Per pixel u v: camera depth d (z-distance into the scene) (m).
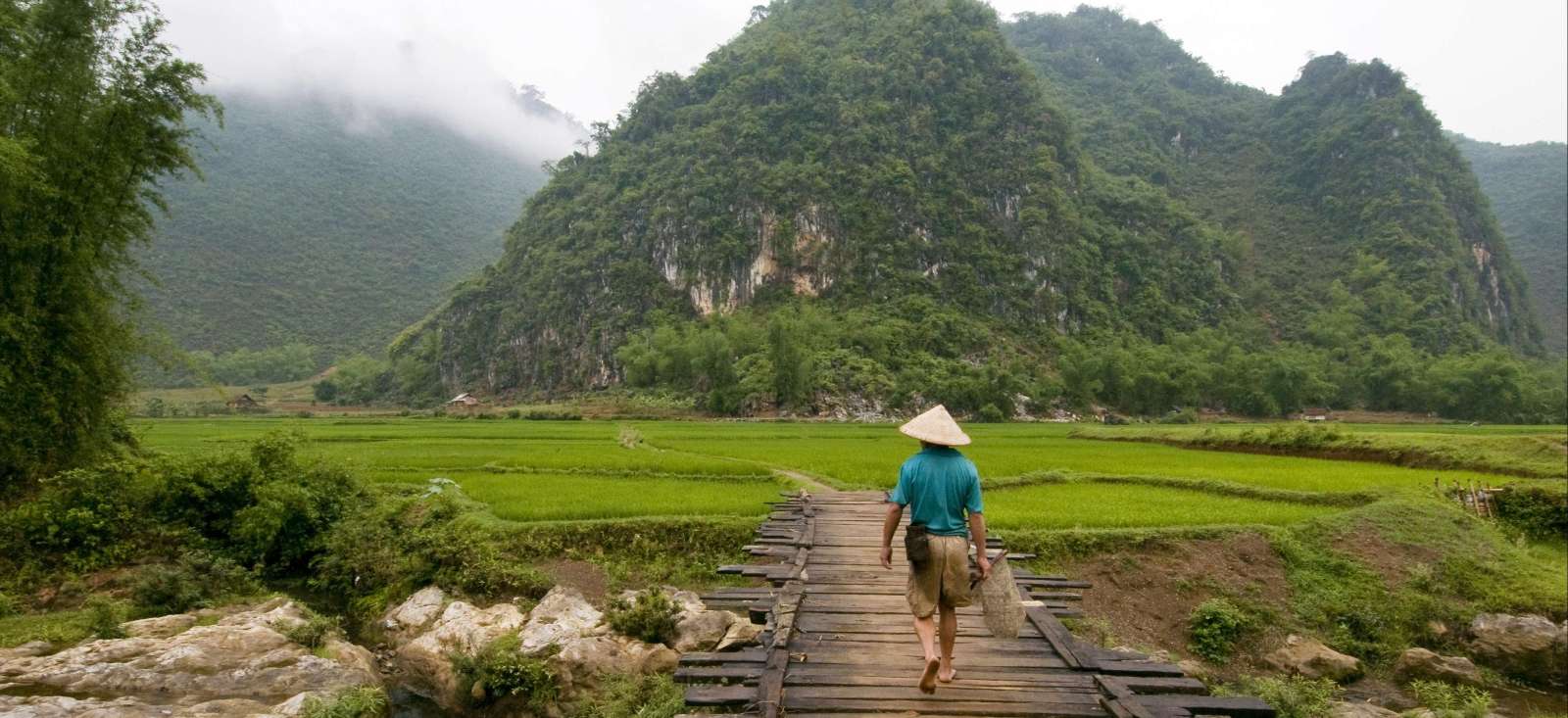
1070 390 86.75
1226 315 114.62
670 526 16.36
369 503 17.73
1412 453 26.75
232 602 13.48
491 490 20.20
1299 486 21.14
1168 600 14.62
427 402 119.19
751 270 105.69
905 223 107.62
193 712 8.82
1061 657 7.46
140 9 17.50
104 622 11.22
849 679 6.86
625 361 97.12
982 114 119.06
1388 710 11.27
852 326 93.62
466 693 10.88
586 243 119.56
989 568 6.64
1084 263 110.25
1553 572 15.14
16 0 15.72
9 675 9.52
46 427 16.12
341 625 13.74
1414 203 123.50
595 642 11.55
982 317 102.25
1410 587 14.98
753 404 78.81
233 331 153.12
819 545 12.68
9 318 15.09
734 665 7.24
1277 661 13.25
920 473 6.45
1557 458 23.80
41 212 15.99
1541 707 12.16
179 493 15.99
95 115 16.91
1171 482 22.45
